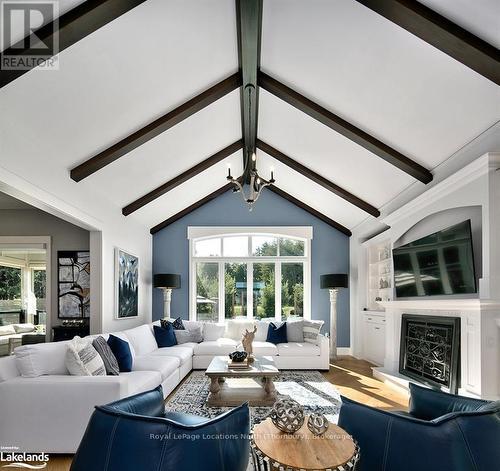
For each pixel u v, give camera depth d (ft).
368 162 15.88
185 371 16.85
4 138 9.84
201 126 15.80
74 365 9.55
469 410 6.50
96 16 8.13
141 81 11.19
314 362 18.69
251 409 12.32
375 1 8.54
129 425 5.35
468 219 11.62
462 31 8.53
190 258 24.17
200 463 5.18
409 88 10.95
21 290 30.42
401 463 5.57
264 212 24.47
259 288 24.27
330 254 24.30
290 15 10.17
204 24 10.18
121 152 13.71
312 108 13.69
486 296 10.54
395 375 15.67
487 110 10.30
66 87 10.00
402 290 15.80
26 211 19.48
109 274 17.16
